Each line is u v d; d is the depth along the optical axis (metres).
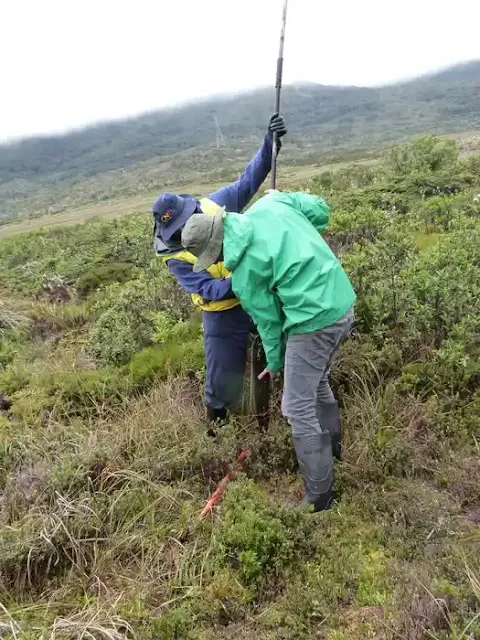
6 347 6.30
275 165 3.73
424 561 2.56
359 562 2.61
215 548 2.71
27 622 2.52
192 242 2.83
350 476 3.12
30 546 2.77
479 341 3.69
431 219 7.75
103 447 3.50
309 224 2.91
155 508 3.09
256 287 2.74
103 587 2.69
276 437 3.41
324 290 2.71
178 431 3.70
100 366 5.14
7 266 12.73
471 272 4.22
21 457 3.68
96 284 8.59
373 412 3.43
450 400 3.42
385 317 4.02
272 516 2.78
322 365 2.85
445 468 3.07
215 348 3.55
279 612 2.43
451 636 2.11
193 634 2.39
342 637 2.27
